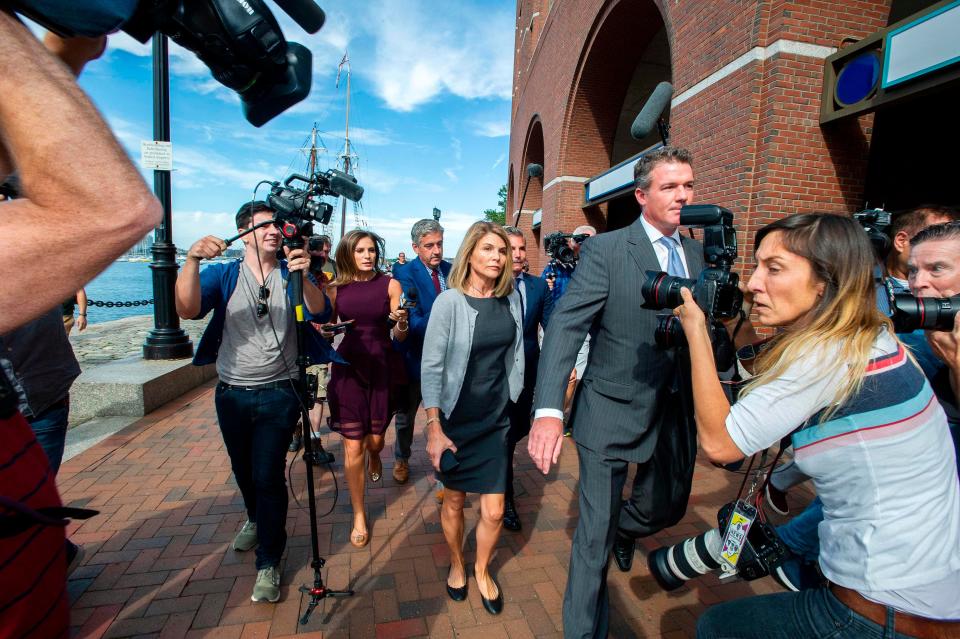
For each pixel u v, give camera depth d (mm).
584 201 10984
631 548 2578
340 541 2799
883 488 1033
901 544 1014
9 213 549
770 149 4719
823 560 1155
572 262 4051
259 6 936
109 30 611
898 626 1022
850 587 1071
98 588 2342
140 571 2471
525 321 2957
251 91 1093
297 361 2182
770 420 1126
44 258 552
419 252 3449
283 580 2445
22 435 727
